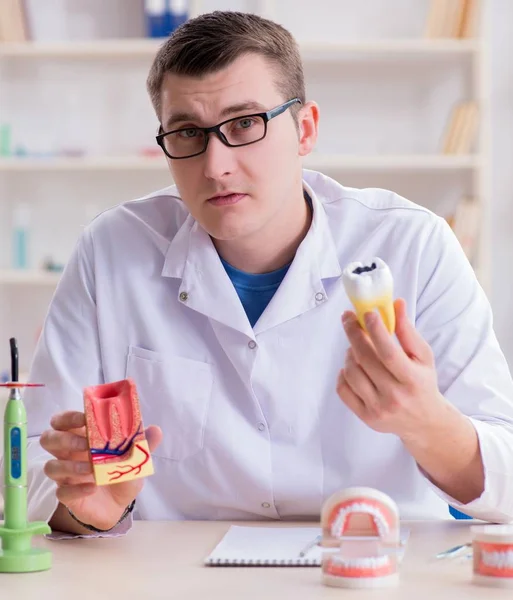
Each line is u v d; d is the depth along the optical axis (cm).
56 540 131
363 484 156
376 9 379
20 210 379
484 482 132
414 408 120
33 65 384
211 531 137
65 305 168
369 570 102
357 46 360
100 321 164
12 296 387
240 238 155
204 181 143
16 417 114
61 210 389
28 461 149
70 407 159
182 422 157
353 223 167
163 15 367
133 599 98
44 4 383
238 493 156
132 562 116
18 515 114
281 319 156
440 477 135
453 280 161
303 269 158
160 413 158
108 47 365
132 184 389
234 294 157
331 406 156
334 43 360
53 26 384
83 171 389
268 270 162
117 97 385
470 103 361
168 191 175
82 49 366
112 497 130
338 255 164
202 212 146
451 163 361
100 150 385
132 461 115
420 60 376
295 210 158
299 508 156
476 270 361
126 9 382
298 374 156
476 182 362
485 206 361
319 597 98
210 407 157
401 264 162
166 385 158
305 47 361
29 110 385
